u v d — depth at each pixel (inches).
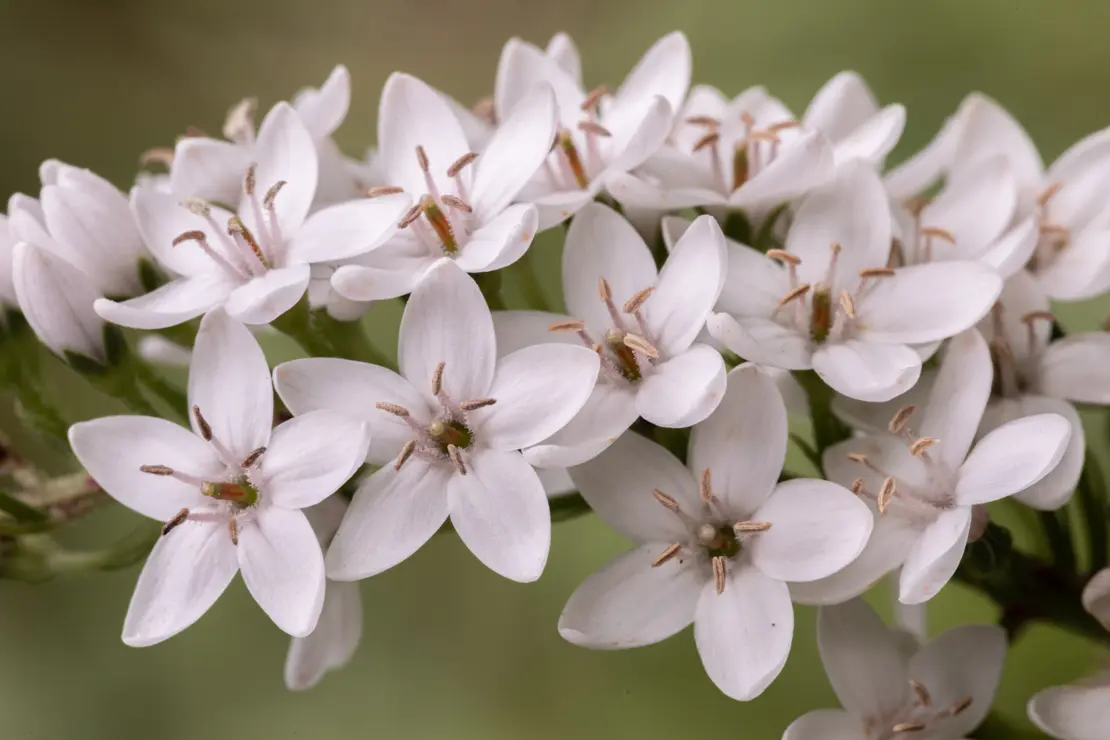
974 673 5.1
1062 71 7.2
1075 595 5.3
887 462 5.1
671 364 5.1
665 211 5.4
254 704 7.2
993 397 5.3
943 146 5.6
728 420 5.1
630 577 5.1
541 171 5.4
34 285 5.2
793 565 5.0
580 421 5.1
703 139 5.4
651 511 5.1
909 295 5.1
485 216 5.2
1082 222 5.5
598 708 6.8
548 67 5.5
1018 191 5.6
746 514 5.1
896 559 5.0
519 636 7.0
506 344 5.1
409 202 5.1
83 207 5.3
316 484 5.0
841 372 5.1
